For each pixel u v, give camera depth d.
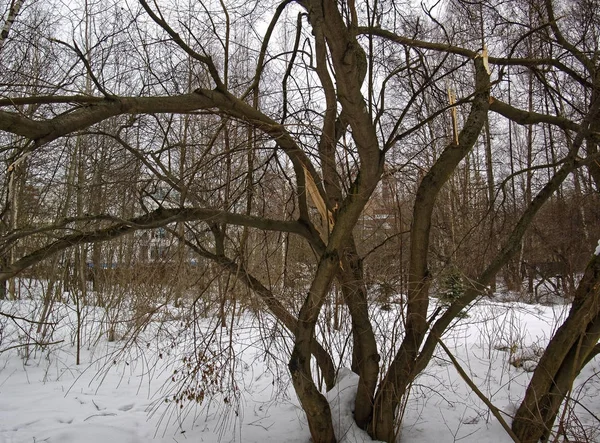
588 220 10.42
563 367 4.13
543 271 10.57
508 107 5.05
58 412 5.67
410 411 5.15
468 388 5.92
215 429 4.92
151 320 4.30
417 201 4.20
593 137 5.02
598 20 5.71
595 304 3.87
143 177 4.29
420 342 4.25
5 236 3.00
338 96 3.27
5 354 7.92
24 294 10.06
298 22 4.52
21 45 5.58
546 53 6.22
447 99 5.32
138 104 3.07
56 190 7.80
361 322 4.30
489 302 6.77
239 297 4.08
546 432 4.21
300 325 4.00
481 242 5.83
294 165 4.23
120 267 6.62
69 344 8.46
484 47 4.50
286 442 4.51
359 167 3.89
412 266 4.22
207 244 4.55
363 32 4.91
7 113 2.31
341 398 4.53
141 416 5.46
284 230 4.16
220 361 4.04
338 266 3.96
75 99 2.92
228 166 4.08
